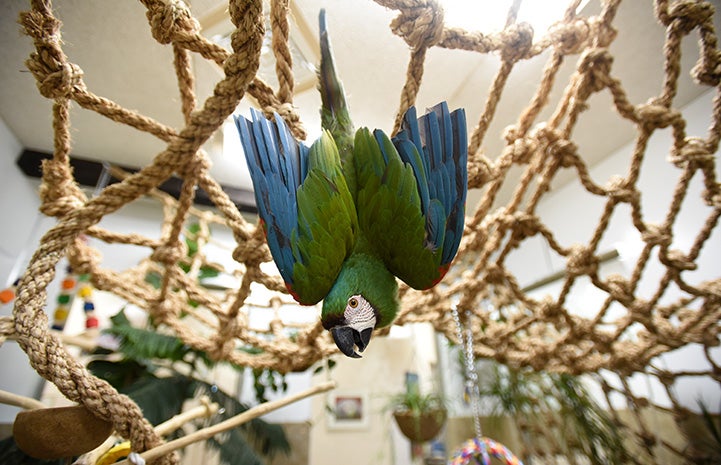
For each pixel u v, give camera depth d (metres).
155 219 2.53
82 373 0.59
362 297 0.63
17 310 0.59
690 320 1.28
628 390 1.57
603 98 1.83
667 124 0.92
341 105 0.72
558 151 0.99
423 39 0.72
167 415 1.59
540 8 1.10
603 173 2.34
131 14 1.25
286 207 0.58
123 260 2.35
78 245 1.08
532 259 2.80
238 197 2.23
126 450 0.78
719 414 1.66
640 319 1.24
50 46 0.61
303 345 1.22
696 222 1.87
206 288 2.48
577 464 2.13
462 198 0.63
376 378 2.69
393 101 1.37
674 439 1.79
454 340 1.56
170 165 0.71
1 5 1.17
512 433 2.48
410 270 0.65
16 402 0.76
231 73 0.61
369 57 1.24
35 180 2.00
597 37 0.89
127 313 2.20
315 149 0.64
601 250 2.28
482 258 1.19
